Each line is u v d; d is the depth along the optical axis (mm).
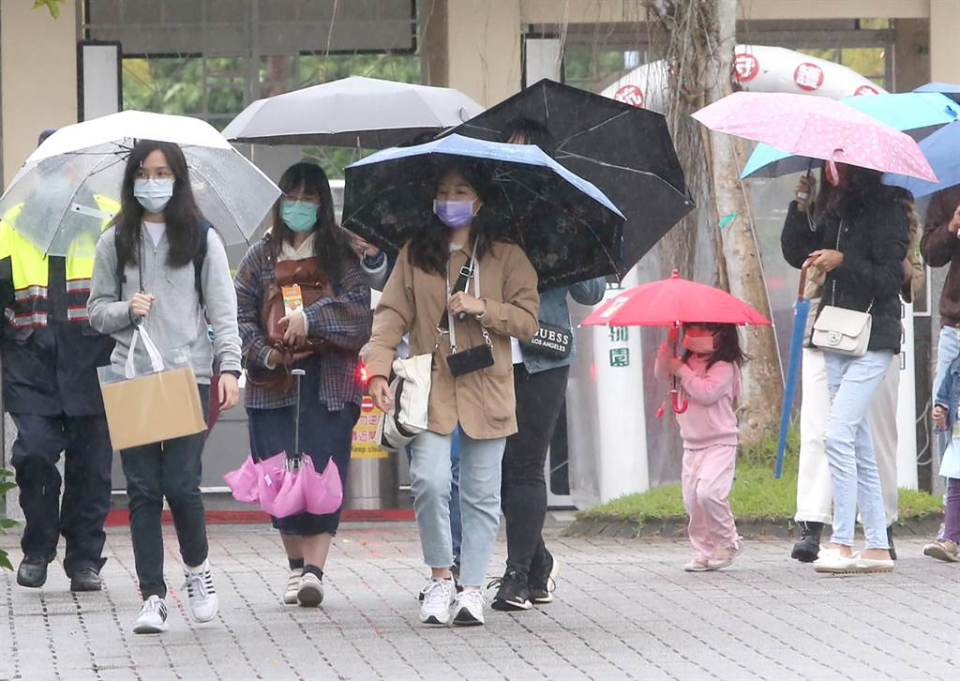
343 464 17531
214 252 16000
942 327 21641
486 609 17219
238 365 15945
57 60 28188
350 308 17391
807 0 29906
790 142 18438
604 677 13766
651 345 27391
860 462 19984
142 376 15398
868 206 19703
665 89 26734
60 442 18562
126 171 15844
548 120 17344
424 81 30375
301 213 17391
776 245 28406
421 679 13664
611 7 28938
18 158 28109
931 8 29844
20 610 17375
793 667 14180
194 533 16000
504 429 15938
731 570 20453
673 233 26984
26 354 18453
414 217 16438
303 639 15562
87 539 18672
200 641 15492
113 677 13820
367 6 30141
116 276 15891
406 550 23250
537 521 16938
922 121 20281
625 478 27141
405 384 15867
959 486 21109
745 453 26641
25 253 18438
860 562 19891
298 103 20750
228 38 30000
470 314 15656
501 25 28938
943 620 16562
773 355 26891
